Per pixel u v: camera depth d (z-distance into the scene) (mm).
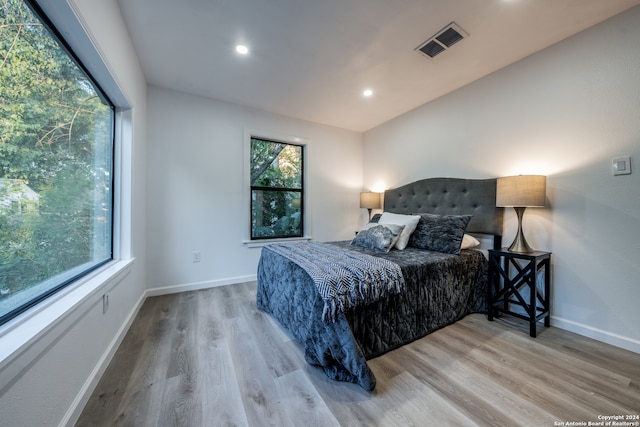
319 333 1428
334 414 1139
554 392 1271
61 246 1214
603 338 1756
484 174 2496
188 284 2875
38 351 817
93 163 1591
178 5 1629
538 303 2131
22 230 949
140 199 2359
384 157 3770
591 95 1813
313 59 2221
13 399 729
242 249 3195
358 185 4184
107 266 1719
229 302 2527
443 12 1680
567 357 1576
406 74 2457
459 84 2646
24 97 967
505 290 2047
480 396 1247
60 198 1210
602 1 1583
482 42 1981
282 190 3578
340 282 1454
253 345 1732
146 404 1187
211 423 1085
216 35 1920
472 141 2596
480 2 1600
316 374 1429
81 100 1419
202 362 1528
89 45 1253
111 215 1919
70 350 1063
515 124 2246
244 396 1250
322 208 3838
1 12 851
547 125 2043
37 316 929
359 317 1533
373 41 1982
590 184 1826
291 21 1773
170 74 2475
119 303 1728
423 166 3150
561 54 1958
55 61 1164
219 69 2381
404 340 1729
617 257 1716
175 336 1843
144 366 1480
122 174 1958
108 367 1464
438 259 2016
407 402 1212
